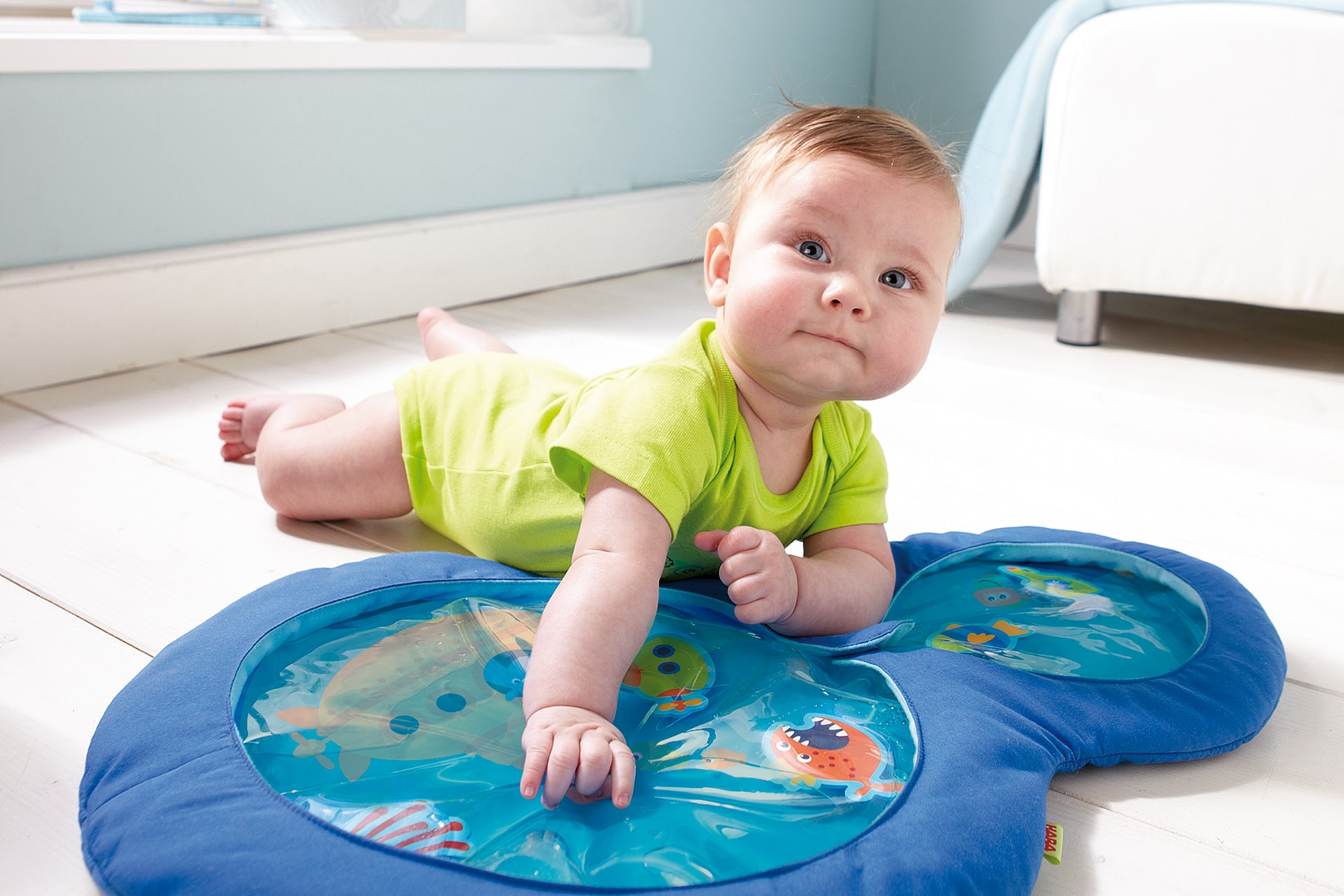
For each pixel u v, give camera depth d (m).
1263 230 1.80
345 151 1.86
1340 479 1.34
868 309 0.73
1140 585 0.95
